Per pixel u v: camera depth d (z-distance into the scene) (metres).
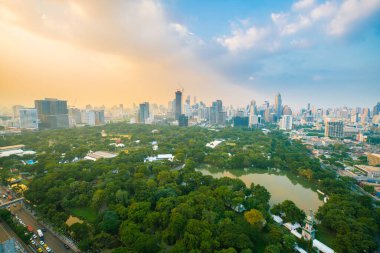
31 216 145.00
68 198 162.75
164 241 119.38
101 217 134.12
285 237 116.44
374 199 190.50
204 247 104.75
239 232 115.75
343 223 126.50
